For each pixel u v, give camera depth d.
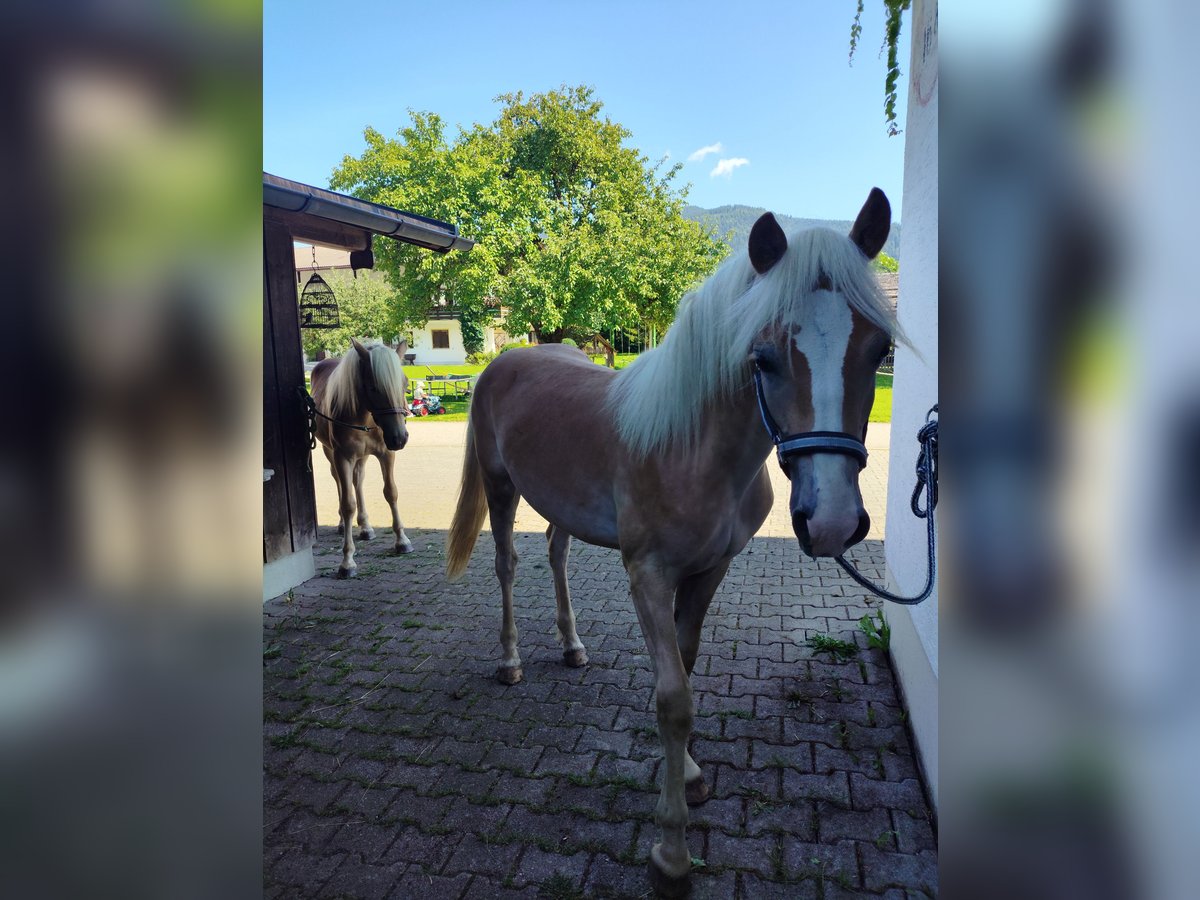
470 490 3.22
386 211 3.78
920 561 2.31
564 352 2.99
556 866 1.89
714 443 1.75
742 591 3.95
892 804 2.08
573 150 16.78
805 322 1.44
